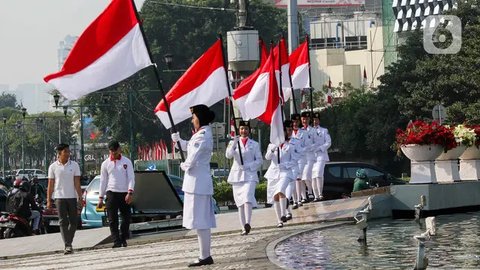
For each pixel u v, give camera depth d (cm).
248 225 3212
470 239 2719
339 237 2908
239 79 6506
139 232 3806
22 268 2780
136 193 3959
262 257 2478
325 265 2270
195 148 2397
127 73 2764
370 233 3031
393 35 15025
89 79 2739
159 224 3859
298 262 2350
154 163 8769
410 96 10488
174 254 2836
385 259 2345
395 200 3647
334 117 12044
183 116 3284
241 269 2256
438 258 2330
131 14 2758
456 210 3762
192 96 3294
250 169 3228
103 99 13812
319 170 4084
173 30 14588
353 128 11531
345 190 4978
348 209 3625
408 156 3684
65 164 3309
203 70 3288
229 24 14825
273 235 3083
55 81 2728
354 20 18150
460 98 9169
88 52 2733
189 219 2402
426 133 3591
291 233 3086
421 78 9725
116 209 3347
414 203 3603
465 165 3994
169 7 14712
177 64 14725
